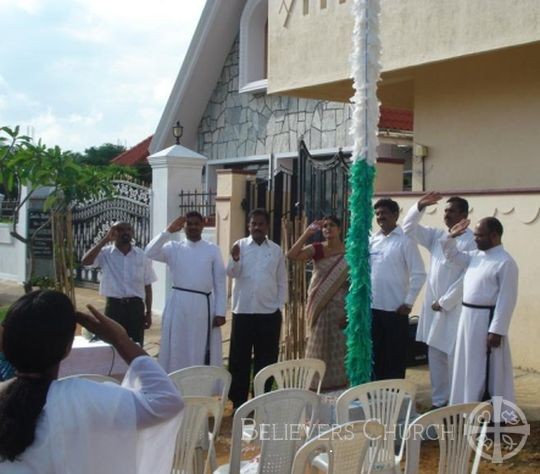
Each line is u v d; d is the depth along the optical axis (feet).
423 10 31.76
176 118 63.05
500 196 30.12
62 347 8.28
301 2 37.86
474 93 34.91
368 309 21.02
